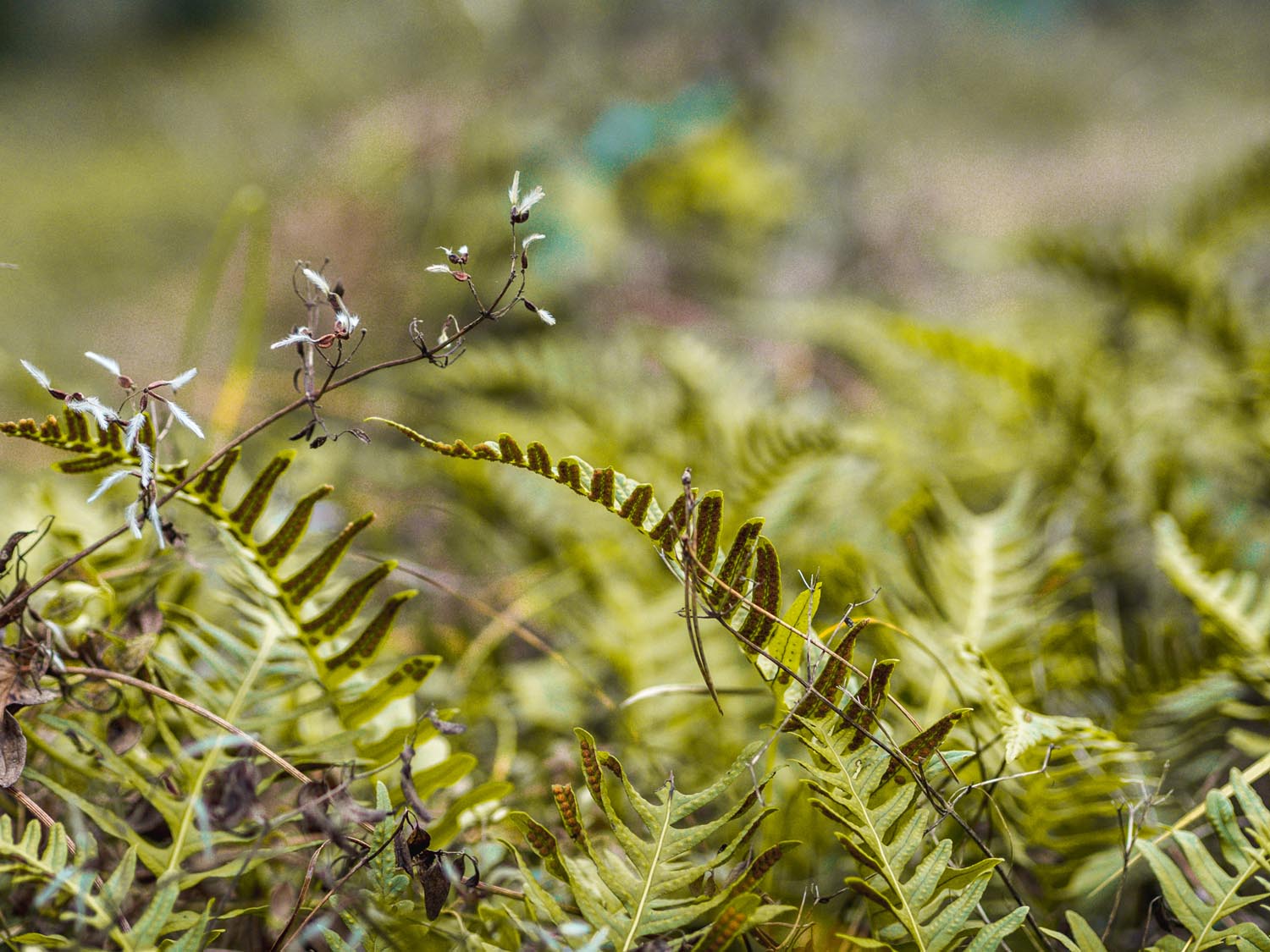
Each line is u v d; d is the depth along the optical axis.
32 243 4.30
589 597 1.34
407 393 1.94
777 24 3.31
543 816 1.00
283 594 0.93
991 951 0.84
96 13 8.79
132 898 0.89
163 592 1.03
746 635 0.88
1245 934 0.86
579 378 1.72
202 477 0.90
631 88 3.06
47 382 0.84
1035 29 7.05
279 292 2.32
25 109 7.13
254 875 0.91
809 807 0.95
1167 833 0.94
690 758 1.07
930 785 0.89
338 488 1.57
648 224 2.89
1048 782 0.93
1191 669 1.02
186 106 6.39
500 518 1.56
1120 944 0.95
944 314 2.58
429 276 2.38
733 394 1.65
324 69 6.02
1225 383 1.48
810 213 2.98
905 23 6.04
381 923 0.85
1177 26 6.32
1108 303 1.74
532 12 3.17
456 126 2.70
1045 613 1.08
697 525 0.87
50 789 0.88
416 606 1.35
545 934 0.84
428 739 0.93
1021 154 4.92
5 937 0.84
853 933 0.92
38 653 0.87
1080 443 1.41
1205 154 4.05
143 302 3.40
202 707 0.92
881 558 1.16
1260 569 1.18
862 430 1.48
